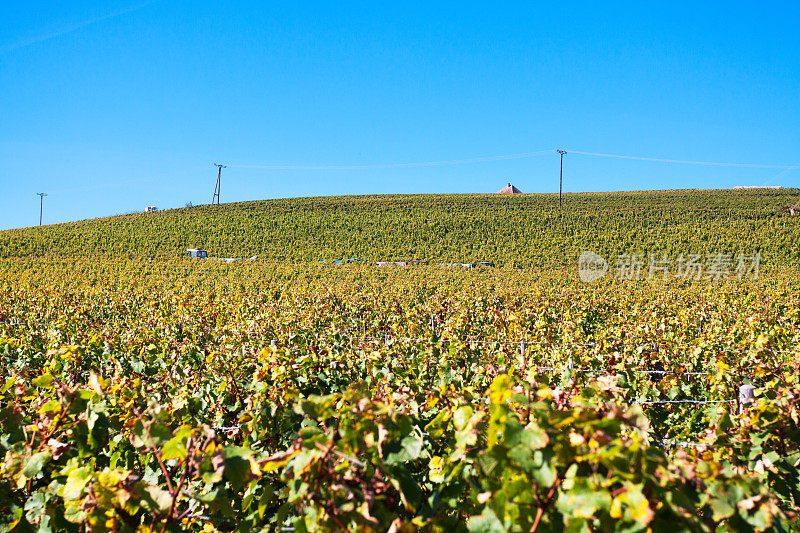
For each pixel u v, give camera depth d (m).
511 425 1.92
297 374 4.55
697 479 1.86
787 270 45.47
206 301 17.30
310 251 60.38
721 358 6.05
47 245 59.75
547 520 1.89
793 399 3.00
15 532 2.43
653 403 4.96
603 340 7.89
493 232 66.81
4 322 11.11
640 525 1.68
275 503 3.25
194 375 4.91
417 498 2.34
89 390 2.77
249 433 3.49
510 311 13.83
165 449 2.23
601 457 1.77
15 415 2.74
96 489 2.15
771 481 2.94
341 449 2.21
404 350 6.89
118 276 35.50
